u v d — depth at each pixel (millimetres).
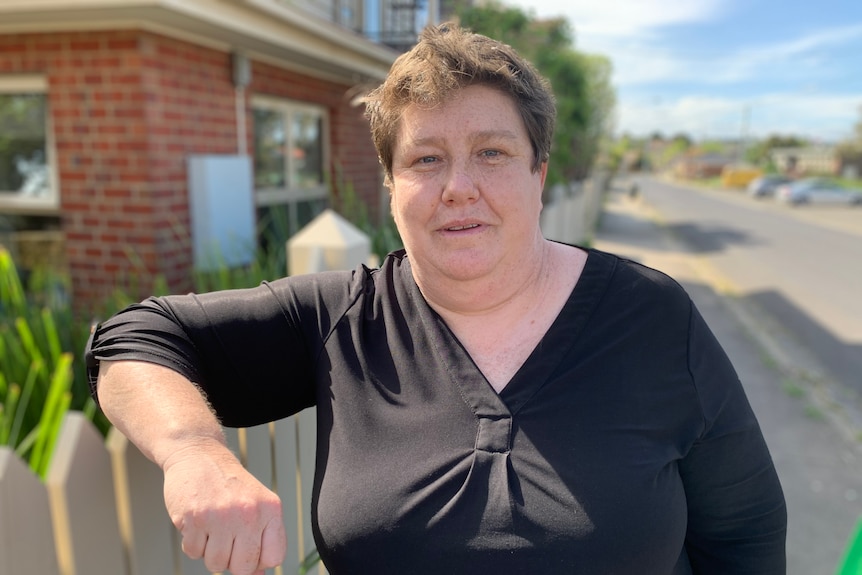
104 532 1247
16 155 4062
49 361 2744
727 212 25047
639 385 1118
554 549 1015
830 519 3201
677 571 1232
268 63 5004
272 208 5156
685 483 1219
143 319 1182
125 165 3779
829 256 12742
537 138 1174
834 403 4762
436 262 1156
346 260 2584
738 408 1181
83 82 3736
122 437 1279
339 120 6301
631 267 1219
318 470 1179
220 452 1006
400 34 7504
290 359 1271
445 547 1031
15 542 1075
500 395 1115
